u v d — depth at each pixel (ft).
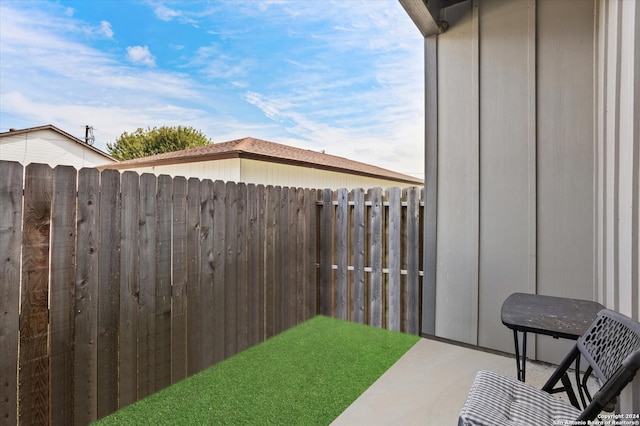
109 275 7.04
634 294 5.84
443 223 11.43
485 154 10.61
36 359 5.93
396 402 7.44
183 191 8.66
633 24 5.91
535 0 9.72
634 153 5.86
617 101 6.94
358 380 8.45
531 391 4.71
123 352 7.29
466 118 10.93
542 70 9.68
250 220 10.85
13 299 5.68
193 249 8.91
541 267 9.75
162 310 8.11
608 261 7.64
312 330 12.44
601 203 8.27
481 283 10.69
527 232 9.95
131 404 7.39
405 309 12.62
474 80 10.74
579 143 9.19
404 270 12.75
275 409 7.16
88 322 6.68
